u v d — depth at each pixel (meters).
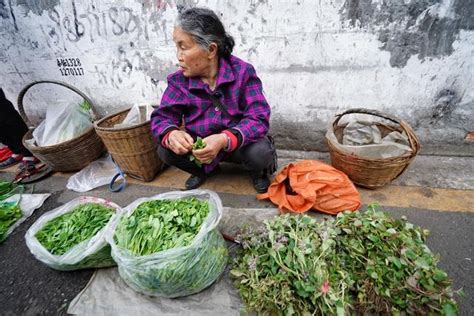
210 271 1.34
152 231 1.31
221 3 2.09
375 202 1.89
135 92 2.69
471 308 1.27
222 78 1.61
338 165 1.98
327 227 1.42
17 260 1.71
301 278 1.21
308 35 2.08
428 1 1.81
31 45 2.62
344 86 2.23
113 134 1.98
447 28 1.87
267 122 1.73
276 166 2.16
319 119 2.42
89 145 2.44
